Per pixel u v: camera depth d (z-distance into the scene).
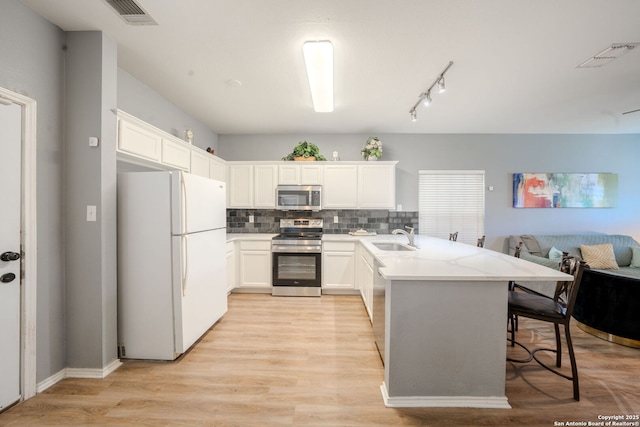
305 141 4.33
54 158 1.94
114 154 2.13
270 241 3.94
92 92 2.00
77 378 2.00
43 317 1.88
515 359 2.19
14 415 1.63
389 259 2.14
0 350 1.65
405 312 1.72
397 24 1.89
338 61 2.36
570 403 1.74
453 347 1.72
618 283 2.52
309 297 3.83
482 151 4.52
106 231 2.06
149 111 2.90
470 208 4.54
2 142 1.64
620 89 2.89
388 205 4.20
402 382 1.73
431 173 4.52
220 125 4.13
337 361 2.22
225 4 1.71
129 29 1.97
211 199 2.69
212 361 2.22
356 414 1.65
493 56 2.28
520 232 4.54
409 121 3.93
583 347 2.46
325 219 4.52
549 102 3.24
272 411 1.67
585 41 2.07
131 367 2.14
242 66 2.47
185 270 2.24
